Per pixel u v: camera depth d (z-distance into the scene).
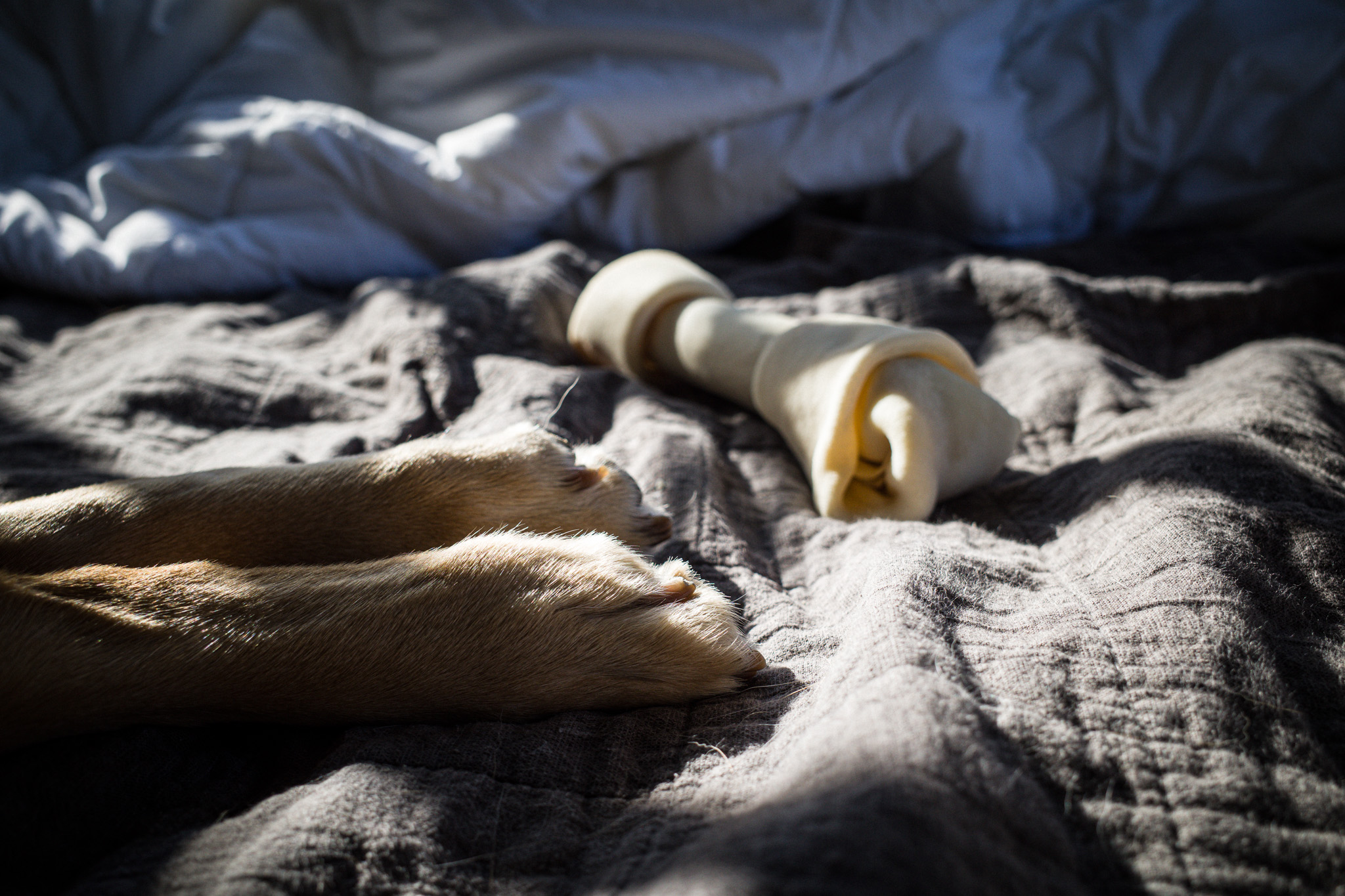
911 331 1.31
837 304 1.95
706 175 2.38
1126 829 0.68
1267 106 2.18
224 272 2.15
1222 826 0.66
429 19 2.38
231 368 1.66
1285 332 1.81
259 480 1.04
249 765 0.88
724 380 1.58
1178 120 2.24
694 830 0.71
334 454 1.40
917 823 0.57
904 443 1.19
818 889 0.53
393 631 0.86
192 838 0.74
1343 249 2.21
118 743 0.85
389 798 0.75
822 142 2.28
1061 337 1.79
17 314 2.07
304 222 2.23
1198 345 1.79
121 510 0.98
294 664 0.85
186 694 0.85
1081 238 2.40
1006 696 0.78
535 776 0.81
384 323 1.82
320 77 2.50
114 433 1.49
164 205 2.22
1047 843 0.63
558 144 2.22
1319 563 0.94
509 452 1.06
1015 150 2.26
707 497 1.25
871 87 2.30
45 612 0.83
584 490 1.07
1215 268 2.10
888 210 2.48
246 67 2.47
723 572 1.12
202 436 1.53
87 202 2.24
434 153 2.26
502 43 2.33
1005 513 1.27
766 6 2.26
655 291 1.69
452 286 1.93
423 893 0.68
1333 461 1.16
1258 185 2.24
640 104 2.26
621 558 0.93
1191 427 1.22
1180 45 2.25
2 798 0.80
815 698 0.83
